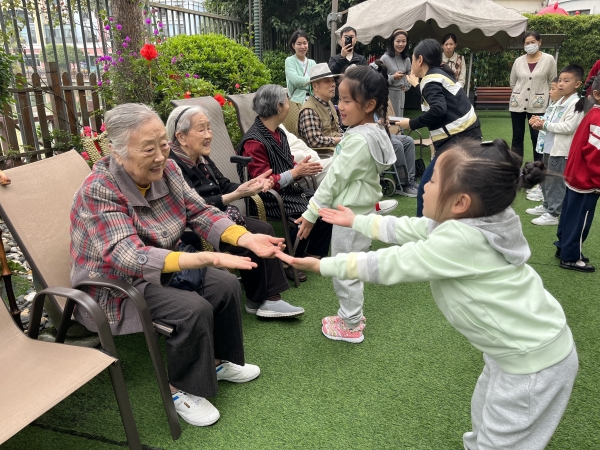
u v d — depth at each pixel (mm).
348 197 2414
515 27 7199
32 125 4668
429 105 3467
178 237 2148
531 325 1432
